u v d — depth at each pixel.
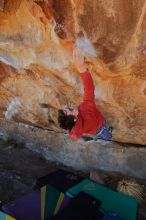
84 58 4.48
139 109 5.43
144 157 6.65
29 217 5.31
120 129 6.16
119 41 4.10
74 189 5.85
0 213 5.25
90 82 4.37
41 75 5.59
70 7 3.94
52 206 5.60
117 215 5.26
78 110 4.38
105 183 6.70
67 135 7.40
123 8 3.76
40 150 7.90
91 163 7.22
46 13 4.13
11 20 4.59
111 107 5.62
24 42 4.83
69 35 4.23
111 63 4.46
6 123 8.25
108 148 6.96
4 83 6.43
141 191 6.36
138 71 4.52
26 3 4.20
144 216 5.86
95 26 4.04
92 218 5.13
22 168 7.45
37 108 6.70
